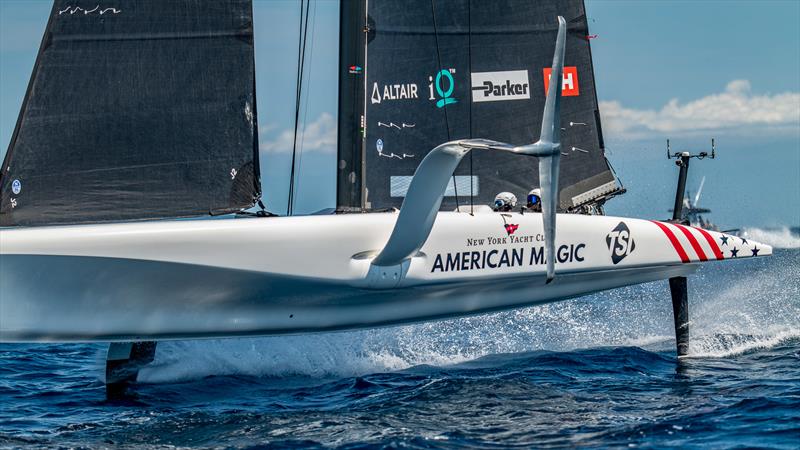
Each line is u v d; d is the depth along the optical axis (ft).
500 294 115.34
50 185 96.73
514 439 82.23
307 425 88.48
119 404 100.58
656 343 130.31
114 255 92.38
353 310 107.55
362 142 112.06
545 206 93.86
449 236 107.96
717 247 123.44
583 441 81.30
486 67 120.26
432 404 95.09
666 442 80.38
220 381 110.01
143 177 99.30
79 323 95.20
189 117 100.73
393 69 116.47
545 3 122.31
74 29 97.30
